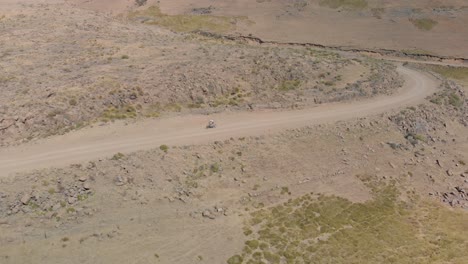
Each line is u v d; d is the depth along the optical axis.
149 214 43.25
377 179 55.47
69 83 56.94
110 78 59.09
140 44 76.19
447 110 69.75
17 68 62.06
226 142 52.75
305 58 75.50
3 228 38.94
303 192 50.75
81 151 47.72
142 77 60.28
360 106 65.25
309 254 42.66
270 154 53.22
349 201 51.16
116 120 53.97
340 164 55.47
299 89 66.38
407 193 54.88
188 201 45.53
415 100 69.38
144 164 47.19
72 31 80.00
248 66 67.56
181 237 42.09
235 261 40.69
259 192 48.97
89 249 39.19
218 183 48.34
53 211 41.09
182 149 50.28
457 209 54.19
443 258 45.34
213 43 85.75
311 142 56.53
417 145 61.81
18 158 45.72
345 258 42.88
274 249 42.53
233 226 44.31
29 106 51.19
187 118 56.72
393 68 83.12
